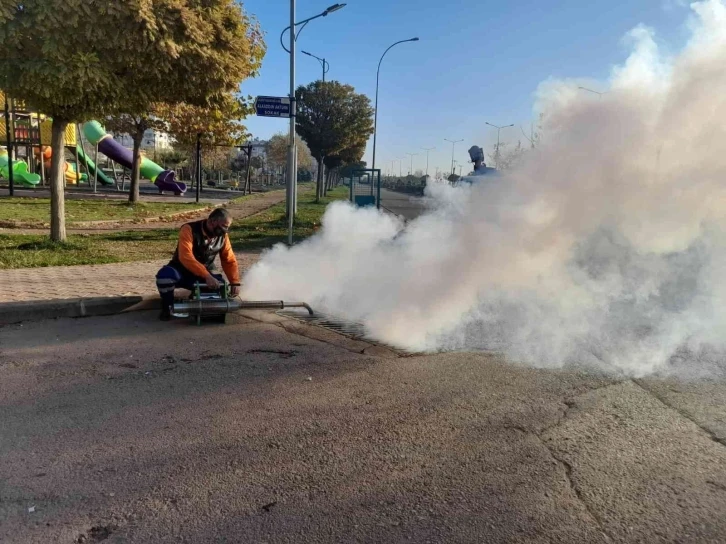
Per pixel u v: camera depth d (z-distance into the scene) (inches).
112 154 1443.2
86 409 151.9
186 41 337.7
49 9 290.7
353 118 1227.2
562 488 116.7
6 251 374.0
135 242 484.7
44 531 100.3
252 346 209.8
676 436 140.0
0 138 1205.1
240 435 138.3
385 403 158.6
